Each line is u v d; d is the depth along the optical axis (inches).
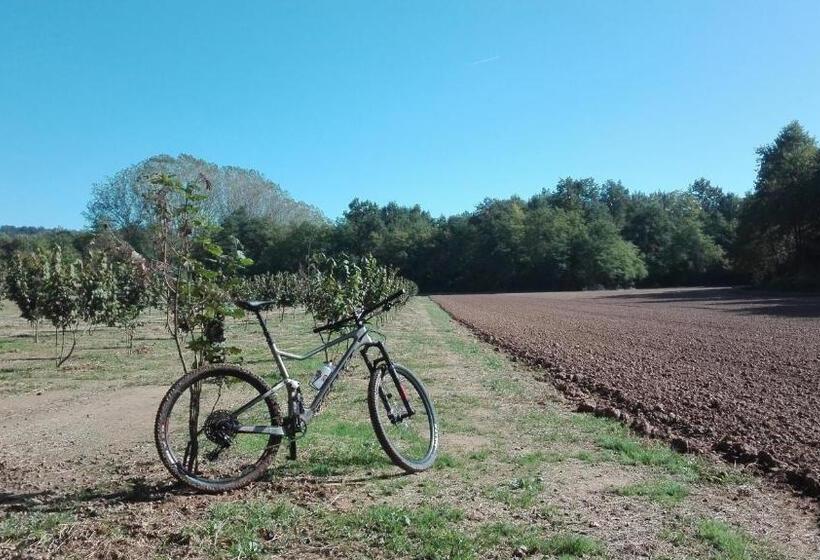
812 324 963.3
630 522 159.3
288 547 139.8
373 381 206.1
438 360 567.5
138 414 325.7
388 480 191.3
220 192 3587.6
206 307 197.6
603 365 524.7
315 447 229.8
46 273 607.8
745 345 679.1
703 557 138.0
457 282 4146.2
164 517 157.2
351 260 634.2
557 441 254.7
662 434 269.0
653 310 1502.2
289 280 1194.0
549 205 5088.6
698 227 4065.0
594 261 3868.1
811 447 248.8
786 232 2502.5
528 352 637.9
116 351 722.2
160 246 206.2
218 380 185.9
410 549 138.2
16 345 810.8
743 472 214.7
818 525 163.8
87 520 155.8
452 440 251.4
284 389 203.3
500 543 142.9
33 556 135.3
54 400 387.9
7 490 189.6
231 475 189.3
